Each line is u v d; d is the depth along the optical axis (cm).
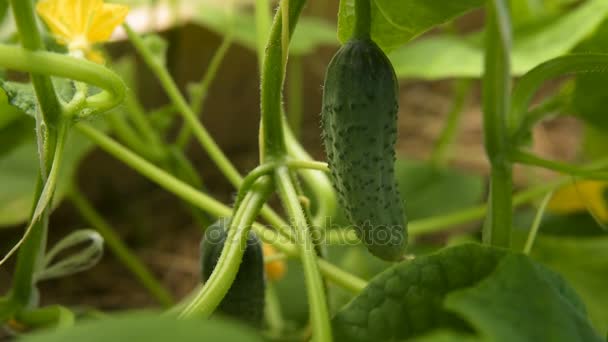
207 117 138
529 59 74
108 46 107
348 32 50
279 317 84
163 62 74
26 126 82
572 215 98
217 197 131
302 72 152
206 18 103
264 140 52
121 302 104
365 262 88
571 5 102
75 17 53
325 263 58
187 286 109
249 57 136
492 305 44
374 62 46
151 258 115
